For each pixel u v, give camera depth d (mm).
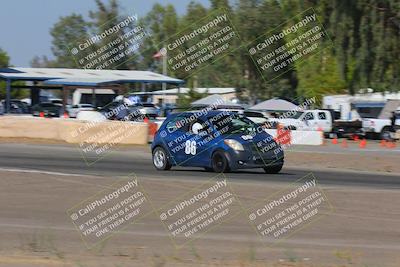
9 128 64312
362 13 88250
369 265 16969
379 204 27156
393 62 90000
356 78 90812
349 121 94750
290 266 16750
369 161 47531
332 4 89188
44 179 33125
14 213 24719
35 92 134250
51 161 43375
